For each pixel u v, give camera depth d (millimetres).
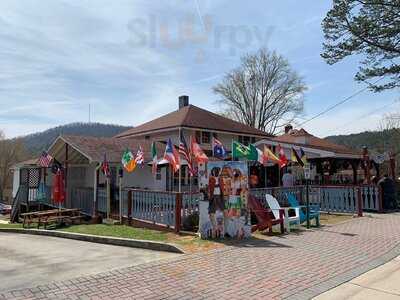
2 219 28562
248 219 11211
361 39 16188
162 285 6793
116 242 11375
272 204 13016
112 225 15477
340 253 9250
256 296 6301
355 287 6812
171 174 22375
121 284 6836
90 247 11180
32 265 8789
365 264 8273
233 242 10492
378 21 15875
